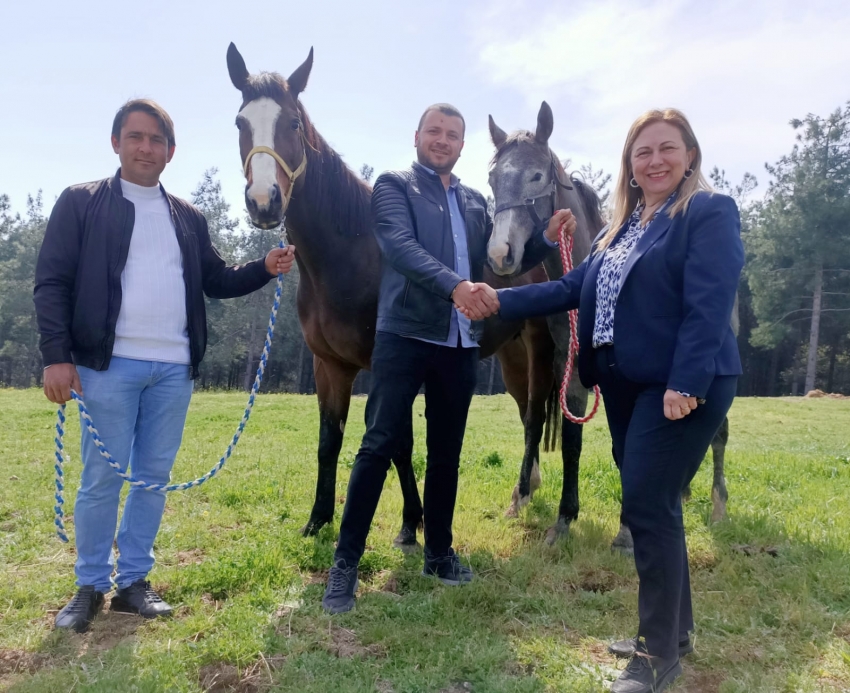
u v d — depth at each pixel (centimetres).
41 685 194
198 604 253
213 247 292
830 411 1328
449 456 282
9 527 360
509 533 361
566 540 339
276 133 285
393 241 253
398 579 286
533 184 323
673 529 195
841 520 379
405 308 262
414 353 265
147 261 247
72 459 561
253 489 444
